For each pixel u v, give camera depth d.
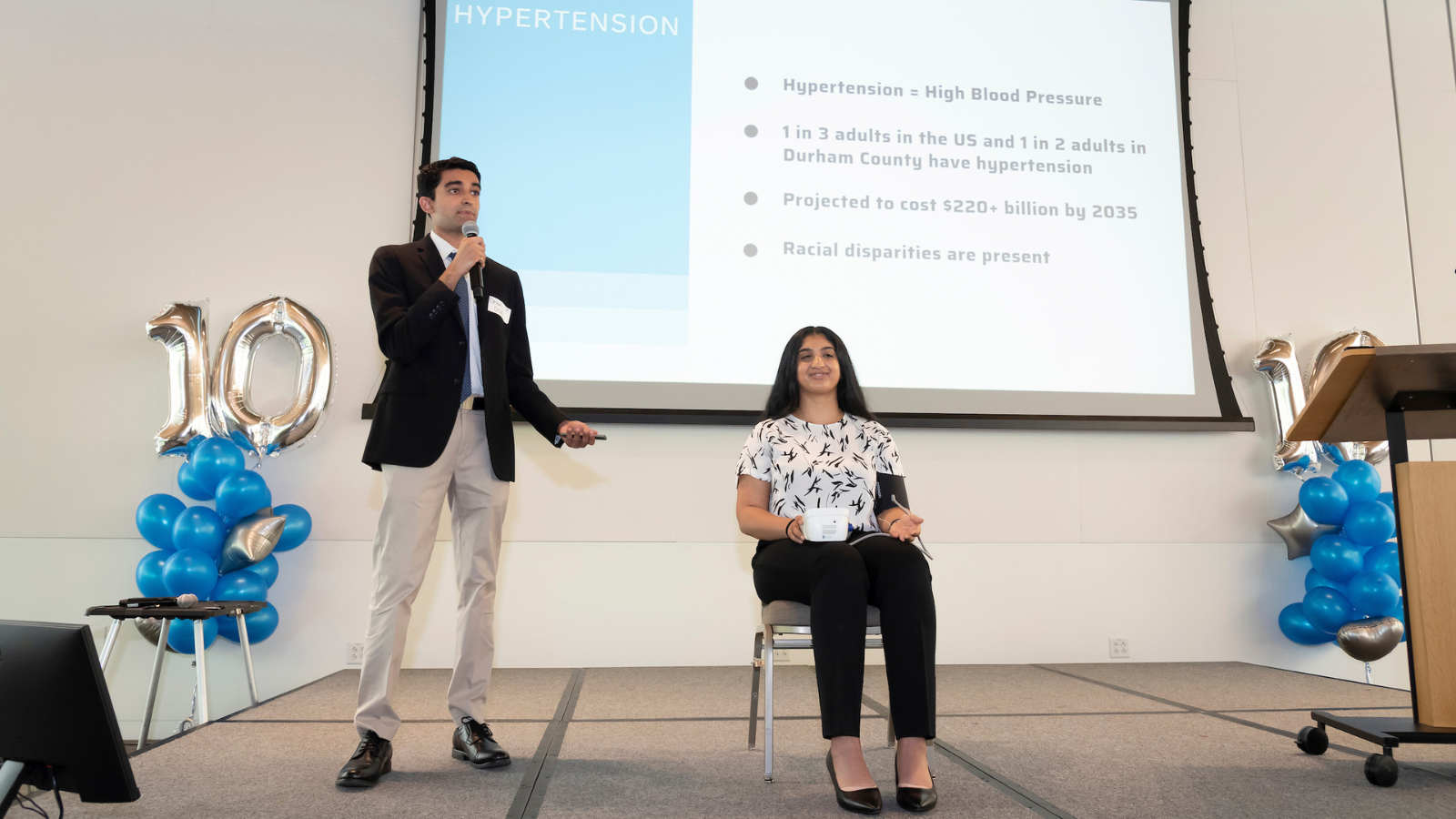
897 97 3.46
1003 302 3.38
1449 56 3.79
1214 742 1.96
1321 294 3.62
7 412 3.06
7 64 3.19
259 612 2.90
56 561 3.03
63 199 3.17
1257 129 3.69
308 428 3.01
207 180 3.24
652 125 3.33
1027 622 3.30
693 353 3.24
